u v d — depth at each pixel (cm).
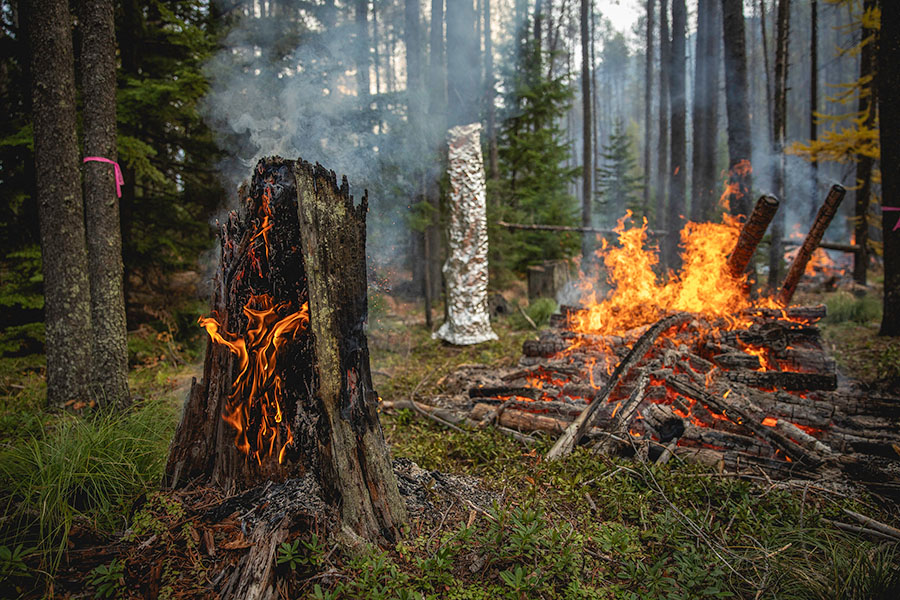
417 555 236
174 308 827
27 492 252
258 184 242
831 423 402
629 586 230
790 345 527
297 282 245
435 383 607
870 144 1165
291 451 244
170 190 834
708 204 1084
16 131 623
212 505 246
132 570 215
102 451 296
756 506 304
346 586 207
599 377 500
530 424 434
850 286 1230
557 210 1387
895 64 702
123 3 680
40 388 550
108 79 459
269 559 208
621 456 389
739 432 397
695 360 492
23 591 204
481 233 835
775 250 1073
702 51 1084
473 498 294
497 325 995
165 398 448
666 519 278
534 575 222
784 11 1097
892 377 514
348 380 250
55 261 456
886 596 211
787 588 228
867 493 323
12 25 626
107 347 467
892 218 726
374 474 251
